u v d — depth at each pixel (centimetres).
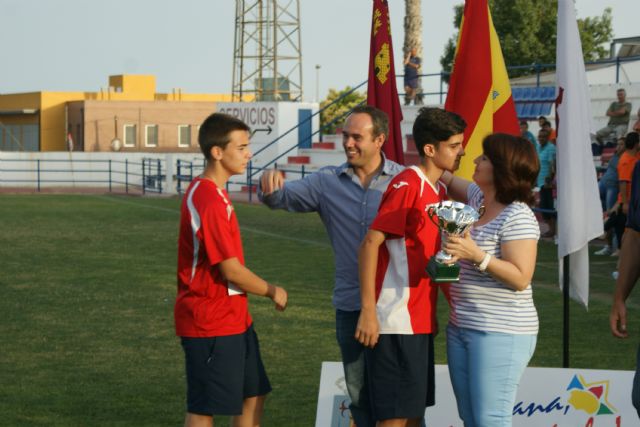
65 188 4416
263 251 1873
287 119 3853
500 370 545
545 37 5044
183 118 6700
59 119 6969
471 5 823
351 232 607
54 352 1006
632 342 1020
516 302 545
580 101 710
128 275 1561
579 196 709
